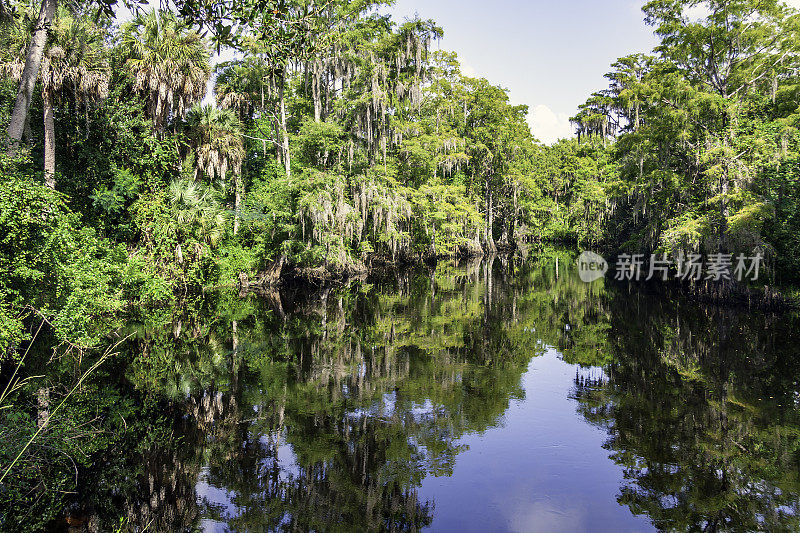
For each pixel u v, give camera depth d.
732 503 5.11
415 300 19.95
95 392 8.23
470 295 21.33
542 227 49.53
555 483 5.57
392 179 28.25
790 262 16.81
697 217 19.02
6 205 7.18
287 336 13.20
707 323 14.95
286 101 27.86
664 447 6.55
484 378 9.74
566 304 18.98
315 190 21.80
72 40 12.84
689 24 20.17
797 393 8.66
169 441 6.58
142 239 16.64
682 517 4.86
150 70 15.23
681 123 19.81
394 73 29.67
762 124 18.75
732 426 7.23
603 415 7.75
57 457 5.73
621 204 31.80
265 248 23.55
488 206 43.22
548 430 7.13
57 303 8.92
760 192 18.19
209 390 8.74
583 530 4.59
